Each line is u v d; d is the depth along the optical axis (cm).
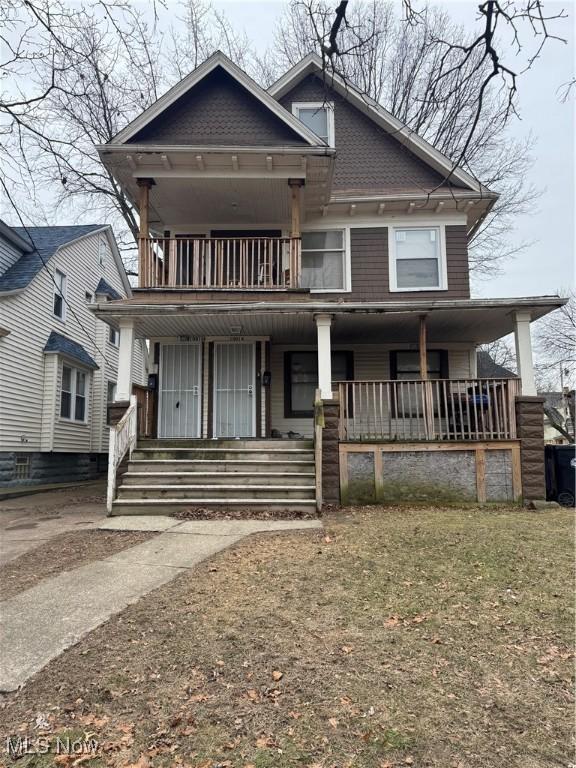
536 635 361
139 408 1052
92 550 596
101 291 1858
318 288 1207
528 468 921
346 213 1219
